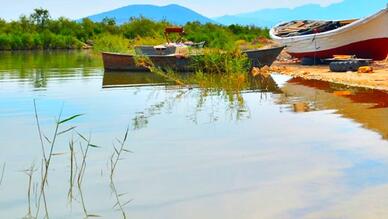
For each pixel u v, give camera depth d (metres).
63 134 9.05
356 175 6.18
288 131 8.90
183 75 20.25
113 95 14.54
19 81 18.73
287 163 6.83
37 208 5.42
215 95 14.20
